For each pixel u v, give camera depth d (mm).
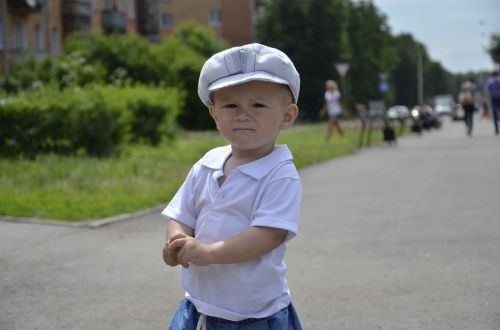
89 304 5277
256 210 2664
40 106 15391
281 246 2756
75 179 11602
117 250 7012
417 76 134500
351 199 10305
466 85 27812
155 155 16750
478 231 7594
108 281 5887
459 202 9609
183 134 32000
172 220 2852
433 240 7227
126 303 5293
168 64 37281
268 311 2699
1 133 15211
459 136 27781
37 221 8359
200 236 2738
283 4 69125
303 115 69062
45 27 44500
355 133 29781
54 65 24047
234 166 2748
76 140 15938
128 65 34594
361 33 84188
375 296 5348
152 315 5023
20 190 10414
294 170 2736
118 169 13125
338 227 8102
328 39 68750
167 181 11727
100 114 15984
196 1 78125
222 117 2688
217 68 2643
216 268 2684
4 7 31141
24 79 23734
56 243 7312
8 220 8445
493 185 11180
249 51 2623
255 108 2652
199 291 2734
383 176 13219
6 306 5250
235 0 77375
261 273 2676
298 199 2695
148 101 19391
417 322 4762
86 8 48281
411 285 5613
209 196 2742
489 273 5895
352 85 82625
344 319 4855
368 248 6949
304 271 6113
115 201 9586
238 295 2672
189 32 56469
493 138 24031
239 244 2602
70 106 15727
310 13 68500
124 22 53188
